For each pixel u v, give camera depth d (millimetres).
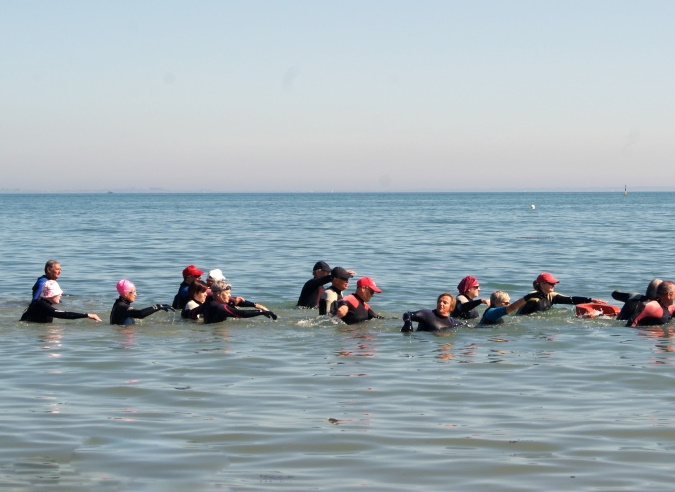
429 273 26016
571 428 8719
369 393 10289
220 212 105375
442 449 8016
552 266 28125
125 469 7426
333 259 31062
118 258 31734
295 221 71438
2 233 50062
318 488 6969
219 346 13531
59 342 13875
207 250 35812
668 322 15523
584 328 15055
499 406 9656
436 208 126250
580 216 81875
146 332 14883
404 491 6906
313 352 12984
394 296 20562
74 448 8023
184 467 7484
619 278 24547
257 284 23484
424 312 14945
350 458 7746
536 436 8430
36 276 25734
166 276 25531
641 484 7027
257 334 14664
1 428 8688
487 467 7484
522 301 15516
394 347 13391
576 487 6969
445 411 9422
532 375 11297
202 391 10406
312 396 10141
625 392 10328
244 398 10047
